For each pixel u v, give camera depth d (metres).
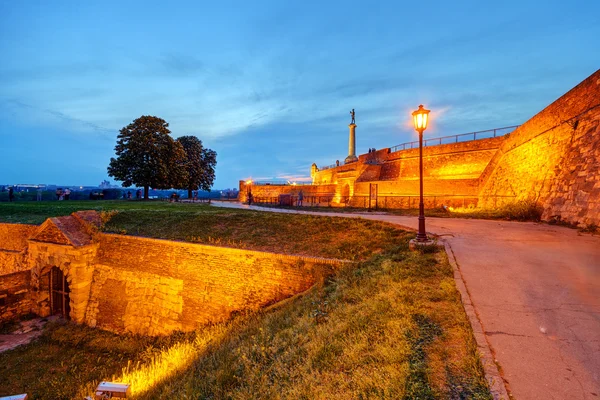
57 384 10.15
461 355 3.87
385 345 4.34
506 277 6.54
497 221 15.85
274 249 13.38
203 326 12.76
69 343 13.27
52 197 42.50
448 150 32.06
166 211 20.09
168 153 42.06
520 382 3.24
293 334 6.01
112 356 12.10
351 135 56.00
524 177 19.39
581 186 12.92
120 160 39.16
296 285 11.34
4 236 19.25
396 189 29.25
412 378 3.51
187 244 13.87
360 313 5.65
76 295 15.22
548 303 5.20
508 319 4.65
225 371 5.44
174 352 10.01
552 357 3.66
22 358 12.00
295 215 17.41
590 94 13.94
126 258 15.25
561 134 15.98
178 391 5.60
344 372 4.07
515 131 22.66
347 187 38.88
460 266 7.36
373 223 14.48
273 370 4.83
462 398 3.13
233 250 12.78
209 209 23.66
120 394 6.34
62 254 15.52
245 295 12.38
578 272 6.80
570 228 12.59
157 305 14.15
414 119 9.97
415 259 8.29
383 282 7.00
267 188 47.97
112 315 14.89
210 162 58.84
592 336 4.11
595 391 3.05
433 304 5.42
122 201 35.50
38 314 16.06
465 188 26.06
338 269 10.20
